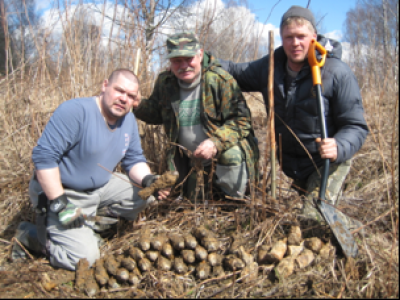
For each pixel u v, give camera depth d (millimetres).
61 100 3246
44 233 2094
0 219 2631
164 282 1903
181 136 2664
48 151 1973
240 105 2537
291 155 2604
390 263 1760
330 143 2062
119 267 1965
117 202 2395
